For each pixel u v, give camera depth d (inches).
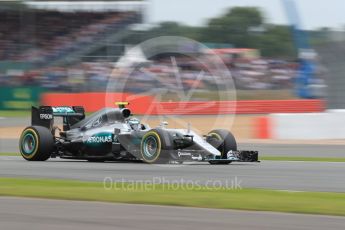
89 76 3828.7
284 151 1545.3
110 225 552.7
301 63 3595.0
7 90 3550.7
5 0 4281.5
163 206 656.4
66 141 1251.2
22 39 4212.6
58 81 3735.2
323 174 989.8
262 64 4128.9
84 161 1268.5
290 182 882.1
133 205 662.5
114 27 4301.2
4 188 797.9
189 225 552.4
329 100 2738.7
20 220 576.4
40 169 1073.5
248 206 653.3
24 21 4308.6
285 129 1982.0
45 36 4254.4
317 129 1956.2
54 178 933.8
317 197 717.9
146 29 4352.9
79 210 630.5
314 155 1440.7
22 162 1230.9
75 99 3312.0
